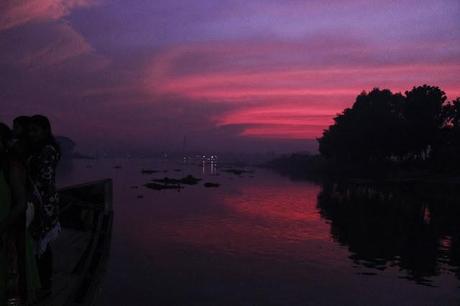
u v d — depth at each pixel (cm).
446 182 7200
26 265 430
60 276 595
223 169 19900
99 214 968
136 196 6569
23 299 429
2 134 405
